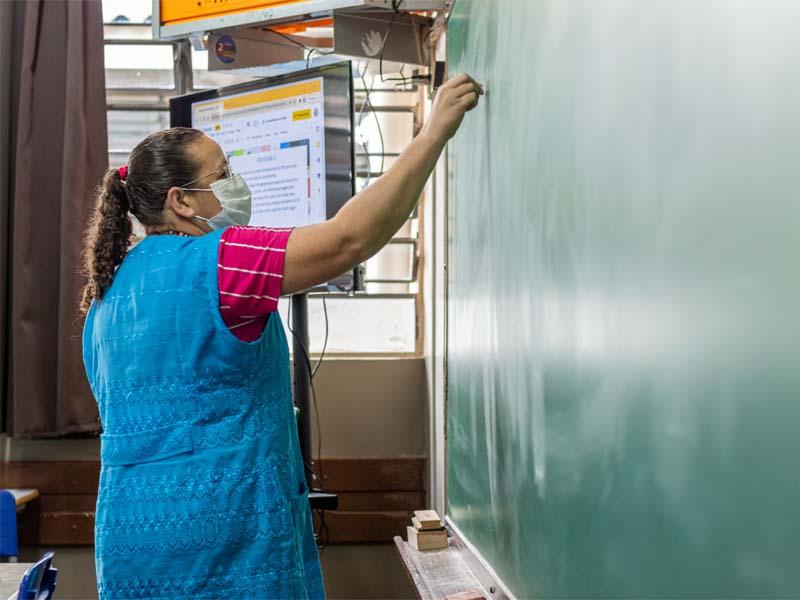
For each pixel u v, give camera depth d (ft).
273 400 4.82
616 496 3.32
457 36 7.17
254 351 4.67
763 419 2.21
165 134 5.12
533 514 4.65
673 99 2.73
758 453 2.24
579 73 3.69
